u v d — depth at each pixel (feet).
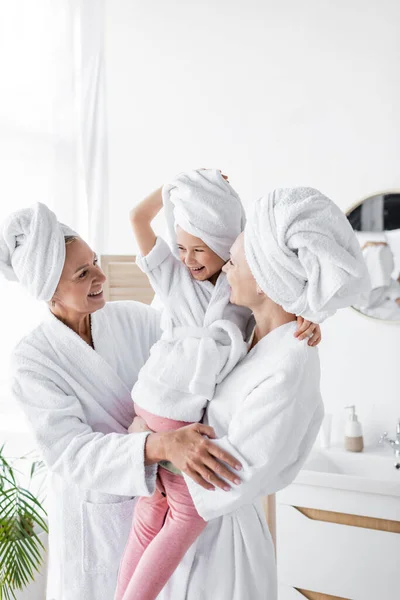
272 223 3.29
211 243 3.72
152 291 7.47
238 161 8.32
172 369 3.68
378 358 7.53
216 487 3.35
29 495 7.30
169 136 8.78
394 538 6.12
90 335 4.50
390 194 7.43
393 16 7.35
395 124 7.39
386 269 7.46
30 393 4.11
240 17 8.26
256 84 8.17
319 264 3.20
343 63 7.63
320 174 7.81
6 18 8.87
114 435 3.82
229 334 3.68
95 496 4.29
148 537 3.86
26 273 4.02
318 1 7.76
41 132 8.73
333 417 7.77
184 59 8.65
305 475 6.48
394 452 7.18
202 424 3.51
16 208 8.77
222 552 3.72
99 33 9.02
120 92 9.09
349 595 6.32
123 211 9.07
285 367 3.36
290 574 6.63
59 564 4.50
